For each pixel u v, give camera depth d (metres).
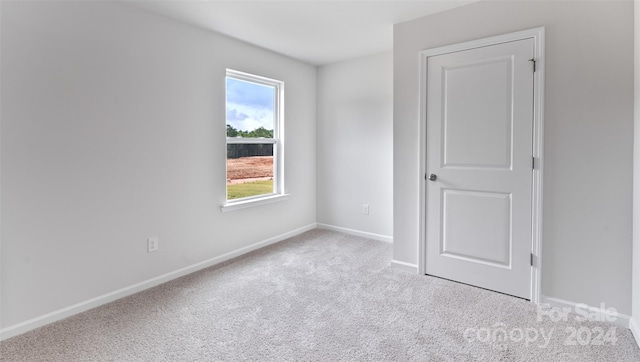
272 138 3.84
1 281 1.90
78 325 2.05
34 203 2.01
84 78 2.20
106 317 2.15
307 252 3.48
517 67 2.29
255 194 3.67
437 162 2.69
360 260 3.22
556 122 2.17
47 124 2.04
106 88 2.31
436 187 2.71
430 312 2.19
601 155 2.04
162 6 2.48
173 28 2.72
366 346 1.83
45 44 2.01
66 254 2.16
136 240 2.53
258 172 3.70
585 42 2.05
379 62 3.80
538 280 2.27
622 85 1.96
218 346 1.83
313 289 2.56
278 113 3.90
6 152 1.90
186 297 2.44
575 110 2.10
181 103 2.81
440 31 2.62
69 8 2.11
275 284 2.66
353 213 4.16
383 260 3.21
